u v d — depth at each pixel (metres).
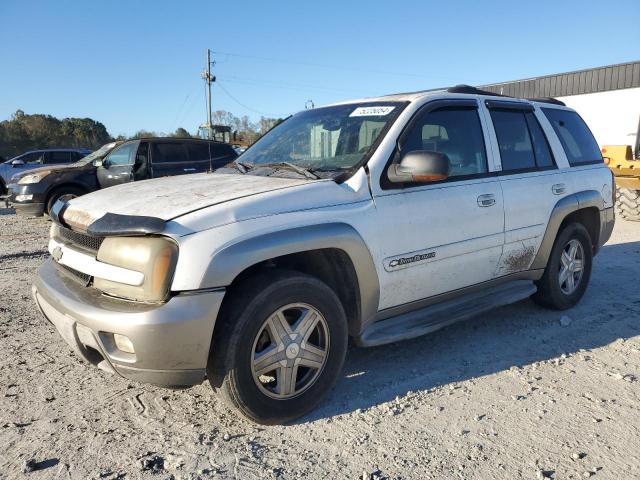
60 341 4.16
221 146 11.41
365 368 3.72
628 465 2.59
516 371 3.64
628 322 4.64
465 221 3.74
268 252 2.74
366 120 3.74
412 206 3.44
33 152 19.38
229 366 2.71
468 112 4.04
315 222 2.97
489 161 4.07
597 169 5.16
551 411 3.11
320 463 2.61
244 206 2.82
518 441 2.80
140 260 2.61
